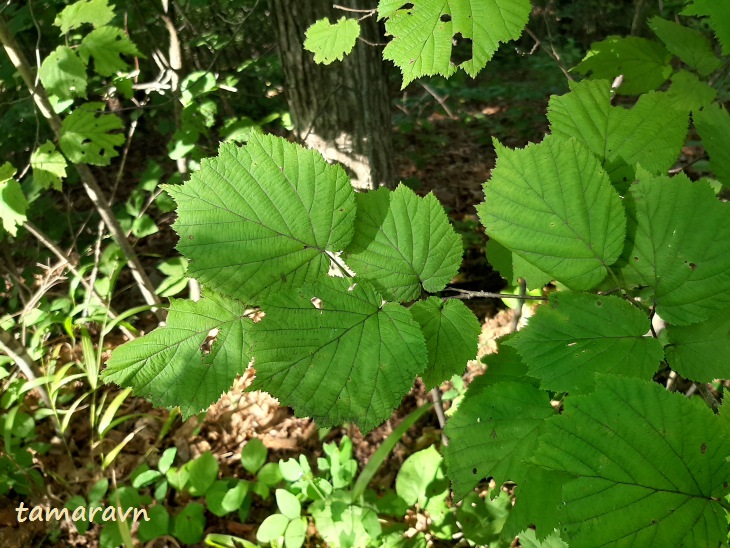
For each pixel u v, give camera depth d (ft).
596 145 1.24
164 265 4.79
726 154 1.25
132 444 4.38
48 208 5.80
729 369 0.97
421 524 3.43
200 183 1.01
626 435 0.85
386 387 0.97
